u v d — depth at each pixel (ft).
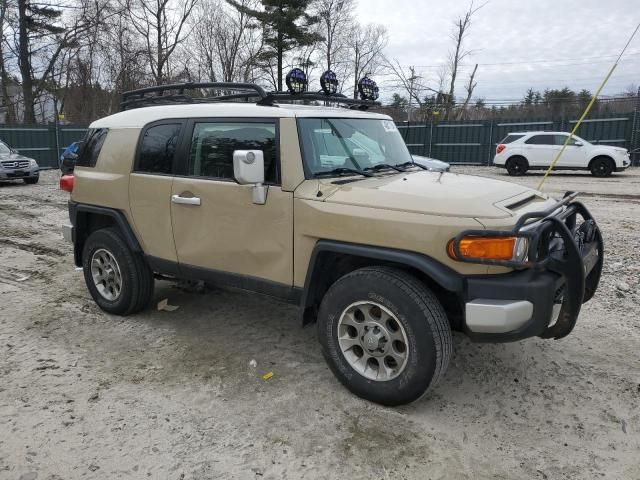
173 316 16.35
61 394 11.66
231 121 13.05
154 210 14.51
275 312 16.69
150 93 18.31
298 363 13.24
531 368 13.00
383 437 10.17
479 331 10.03
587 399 11.61
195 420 10.73
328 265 12.02
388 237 10.50
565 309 10.59
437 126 80.74
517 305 9.75
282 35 115.24
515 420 10.82
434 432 10.36
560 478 9.10
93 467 9.29
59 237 28.04
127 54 115.44
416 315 10.23
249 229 12.56
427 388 10.45
